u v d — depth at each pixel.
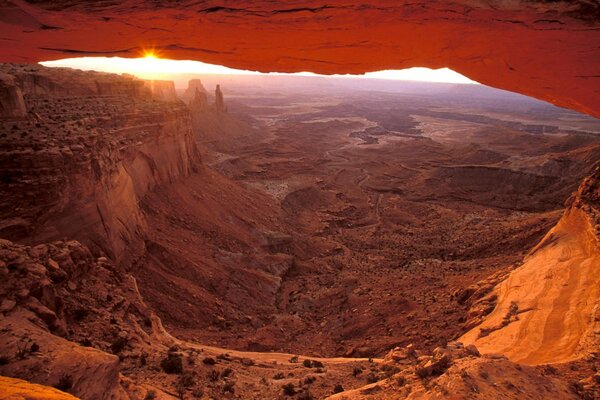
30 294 10.65
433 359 9.67
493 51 7.14
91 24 6.65
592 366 10.15
